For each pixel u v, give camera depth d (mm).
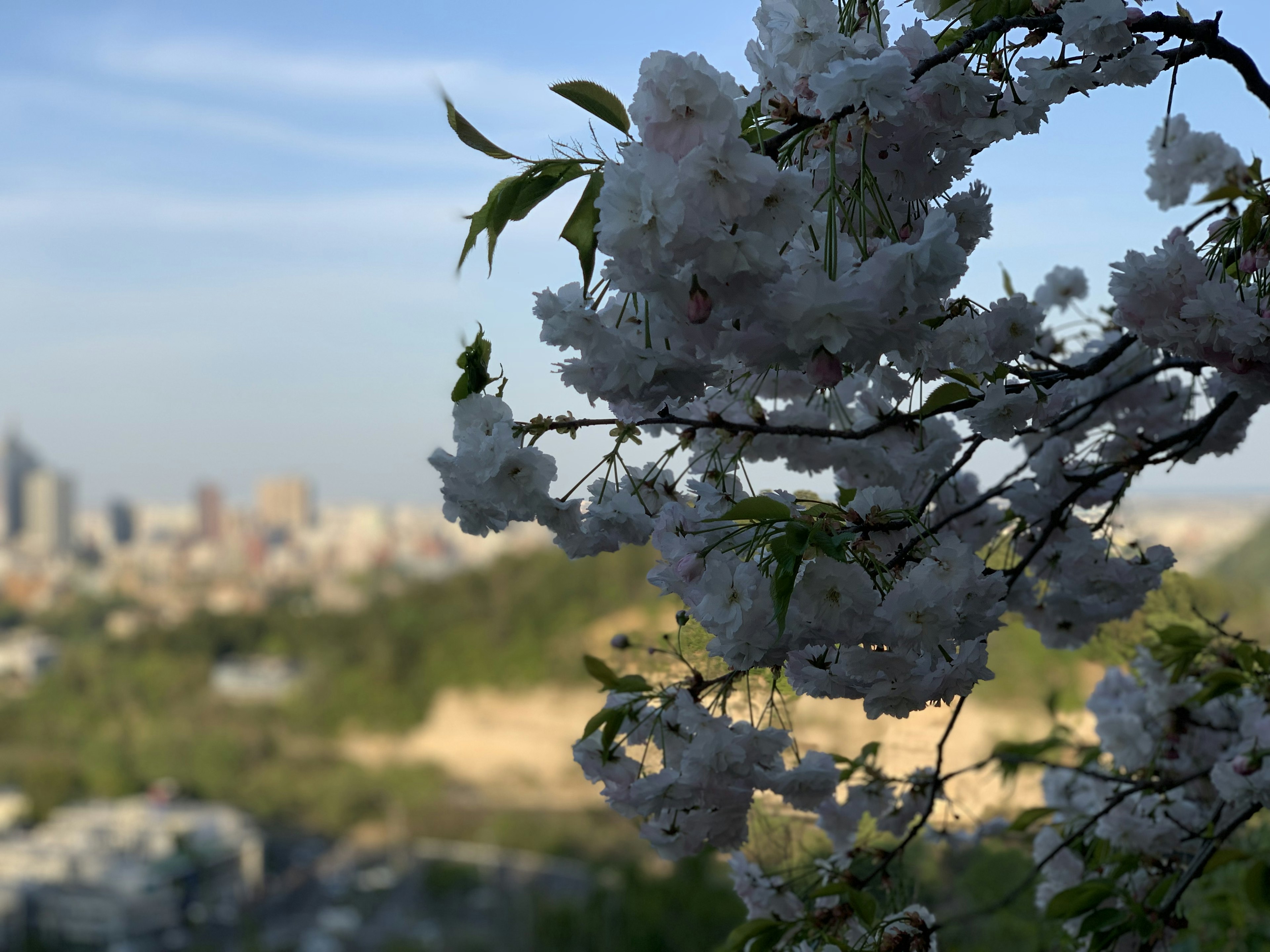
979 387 813
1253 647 1271
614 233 584
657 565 751
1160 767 1381
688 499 856
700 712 862
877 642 689
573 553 807
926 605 669
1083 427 1139
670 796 867
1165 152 1262
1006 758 1306
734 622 671
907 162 700
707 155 576
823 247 665
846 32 719
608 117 651
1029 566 1136
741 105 677
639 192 582
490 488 719
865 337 618
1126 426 1158
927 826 1299
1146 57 714
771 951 1003
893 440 1022
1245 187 1091
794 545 632
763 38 711
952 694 720
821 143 691
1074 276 1249
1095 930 1083
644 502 855
